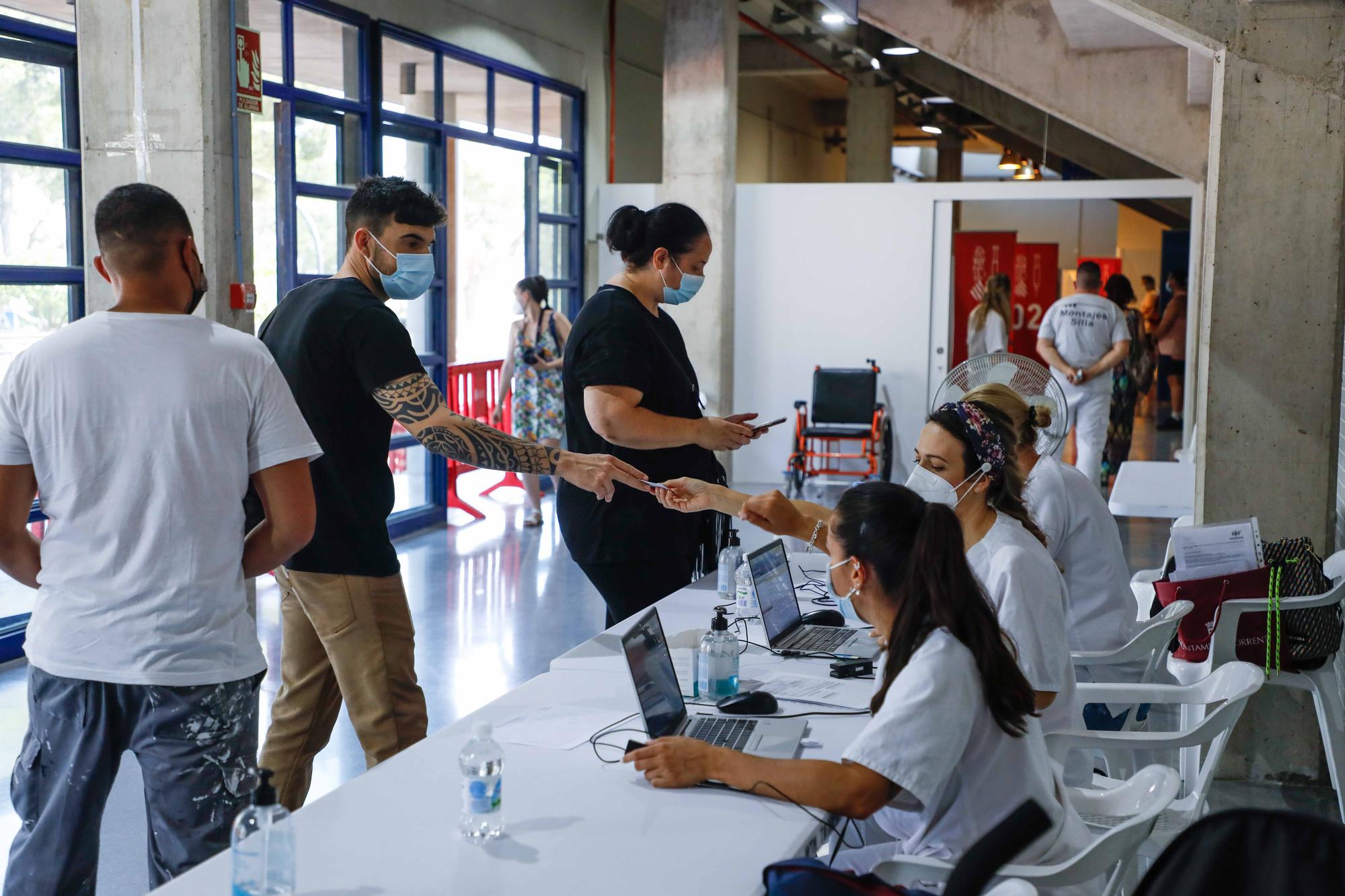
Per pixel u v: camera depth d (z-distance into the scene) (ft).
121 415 7.24
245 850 5.22
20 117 16.81
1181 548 11.64
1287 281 12.80
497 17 29.45
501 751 6.19
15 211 16.78
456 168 28.22
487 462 9.58
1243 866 4.75
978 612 6.31
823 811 6.35
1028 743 6.39
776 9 35.76
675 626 10.18
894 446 33.45
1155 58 29.58
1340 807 11.33
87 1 14.32
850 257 33.14
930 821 6.44
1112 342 27.14
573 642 18.65
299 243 23.08
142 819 11.89
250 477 7.84
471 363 29.45
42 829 7.49
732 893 5.44
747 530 23.11
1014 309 45.57
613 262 35.60
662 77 41.96
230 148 14.55
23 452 7.32
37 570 7.61
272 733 10.18
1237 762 13.53
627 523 11.14
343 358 9.39
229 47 14.39
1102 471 32.12
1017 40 30.35
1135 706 10.66
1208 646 11.52
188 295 7.64
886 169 49.60
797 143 61.93
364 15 24.34
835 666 8.95
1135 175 45.03
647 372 11.11
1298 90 12.58
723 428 11.25
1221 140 12.82
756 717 7.92
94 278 14.74
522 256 31.55
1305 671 11.31
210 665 7.44
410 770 6.93
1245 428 13.03
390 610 9.77
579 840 5.99
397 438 26.61
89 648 7.28
